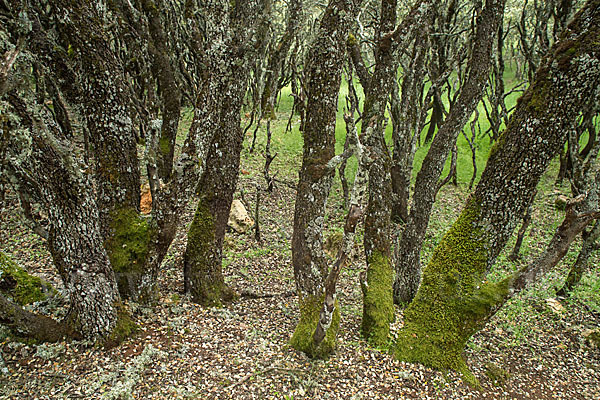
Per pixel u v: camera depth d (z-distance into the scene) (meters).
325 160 3.54
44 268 4.85
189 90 7.98
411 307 4.06
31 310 3.55
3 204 4.88
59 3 3.16
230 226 7.11
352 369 3.51
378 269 4.29
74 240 3.12
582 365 4.32
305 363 3.50
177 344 3.54
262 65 10.53
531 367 4.20
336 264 3.09
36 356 3.13
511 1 11.62
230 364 3.38
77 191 3.00
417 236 5.18
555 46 3.15
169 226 3.89
